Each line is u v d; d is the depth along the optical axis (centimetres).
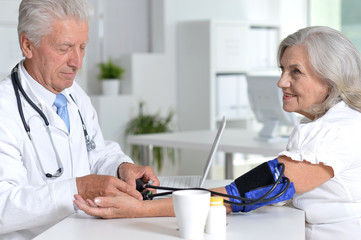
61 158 188
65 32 172
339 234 165
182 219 134
